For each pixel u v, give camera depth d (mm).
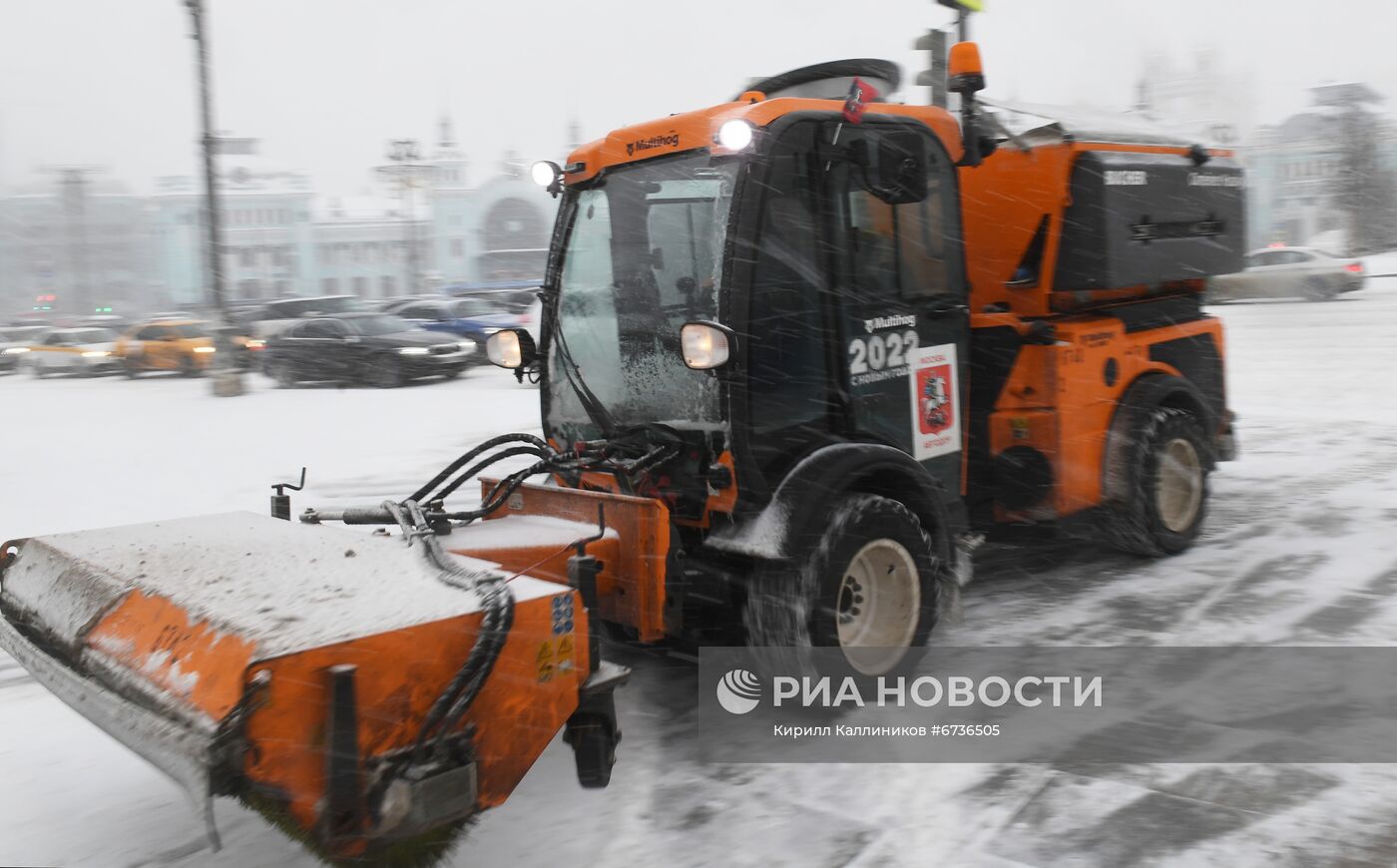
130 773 4059
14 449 13164
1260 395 13227
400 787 2723
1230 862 3127
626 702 4559
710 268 4215
